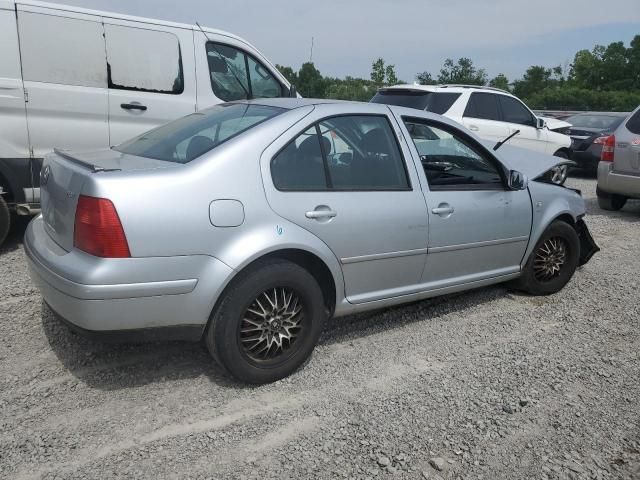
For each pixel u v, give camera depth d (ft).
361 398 10.84
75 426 9.52
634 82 173.06
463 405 10.75
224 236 10.13
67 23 18.51
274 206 10.68
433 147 13.76
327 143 11.76
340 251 11.57
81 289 9.20
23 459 8.66
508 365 12.42
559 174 29.43
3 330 12.63
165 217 9.60
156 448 9.09
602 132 42.60
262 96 23.49
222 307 10.32
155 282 9.59
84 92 18.98
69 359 11.60
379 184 12.37
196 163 10.23
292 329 11.23
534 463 9.24
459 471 8.96
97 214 9.27
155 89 20.52
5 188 18.21
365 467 8.92
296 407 10.45
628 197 29.63
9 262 17.24
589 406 10.95
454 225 13.52
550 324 14.84
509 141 33.88
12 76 17.71
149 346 12.31
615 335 14.32
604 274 19.17
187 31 21.06
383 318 14.62
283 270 10.73
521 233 15.37
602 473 9.10
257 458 9.00
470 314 15.26
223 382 11.11
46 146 18.56
